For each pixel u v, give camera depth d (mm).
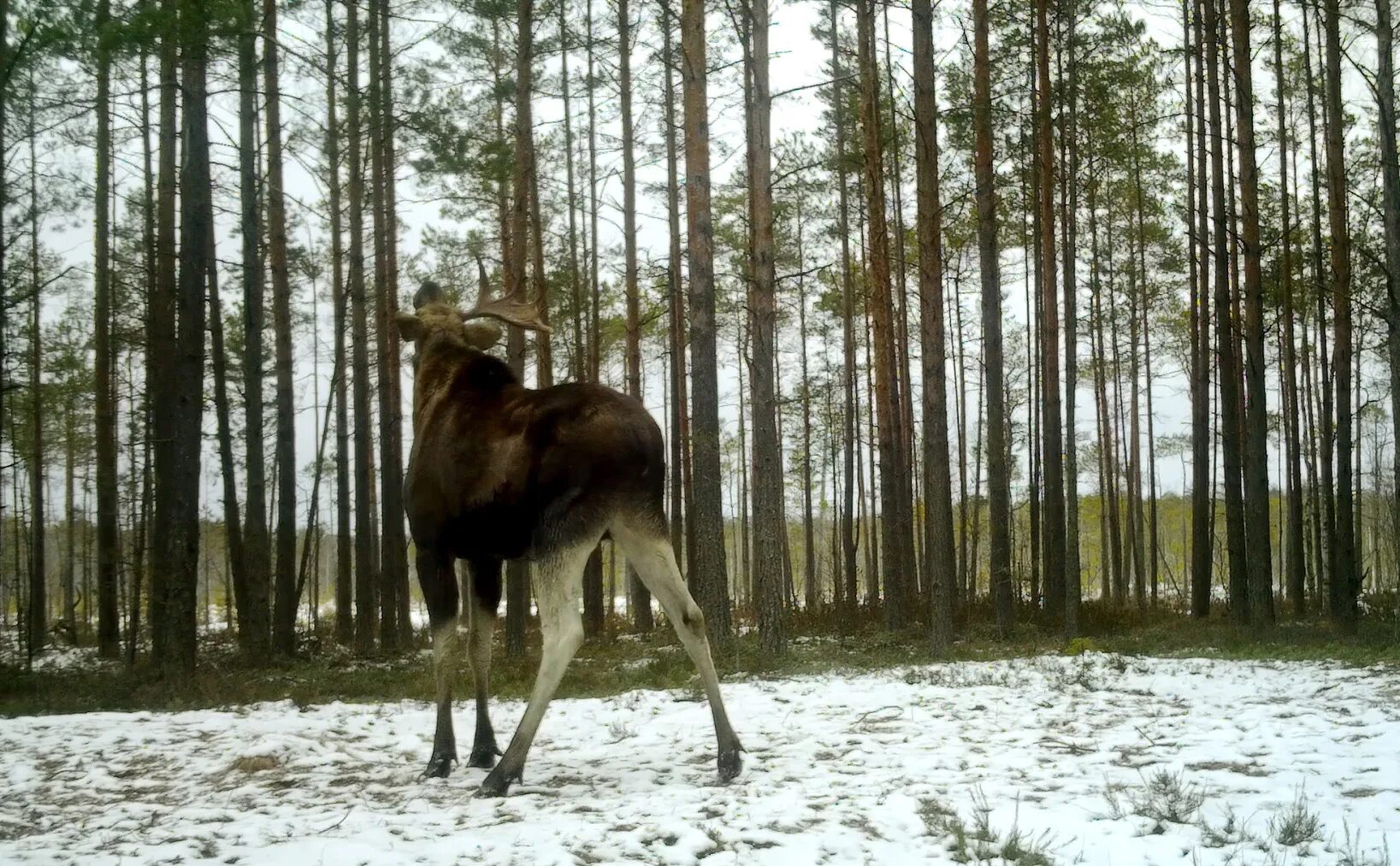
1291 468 23906
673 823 4918
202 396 13867
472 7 17484
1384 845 4348
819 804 5383
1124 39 22359
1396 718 7520
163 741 8250
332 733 8516
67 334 27766
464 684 12766
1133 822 4781
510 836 4832
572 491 5898
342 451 22906
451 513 6391
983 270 18688
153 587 14125
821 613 23562
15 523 23719
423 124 17016
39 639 23531
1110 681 10312
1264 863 4152
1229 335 19188
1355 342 25938
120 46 11461
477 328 7387
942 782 5793
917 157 15898
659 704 9867
